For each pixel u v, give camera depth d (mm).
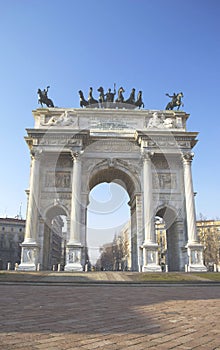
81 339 8289
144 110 59688
